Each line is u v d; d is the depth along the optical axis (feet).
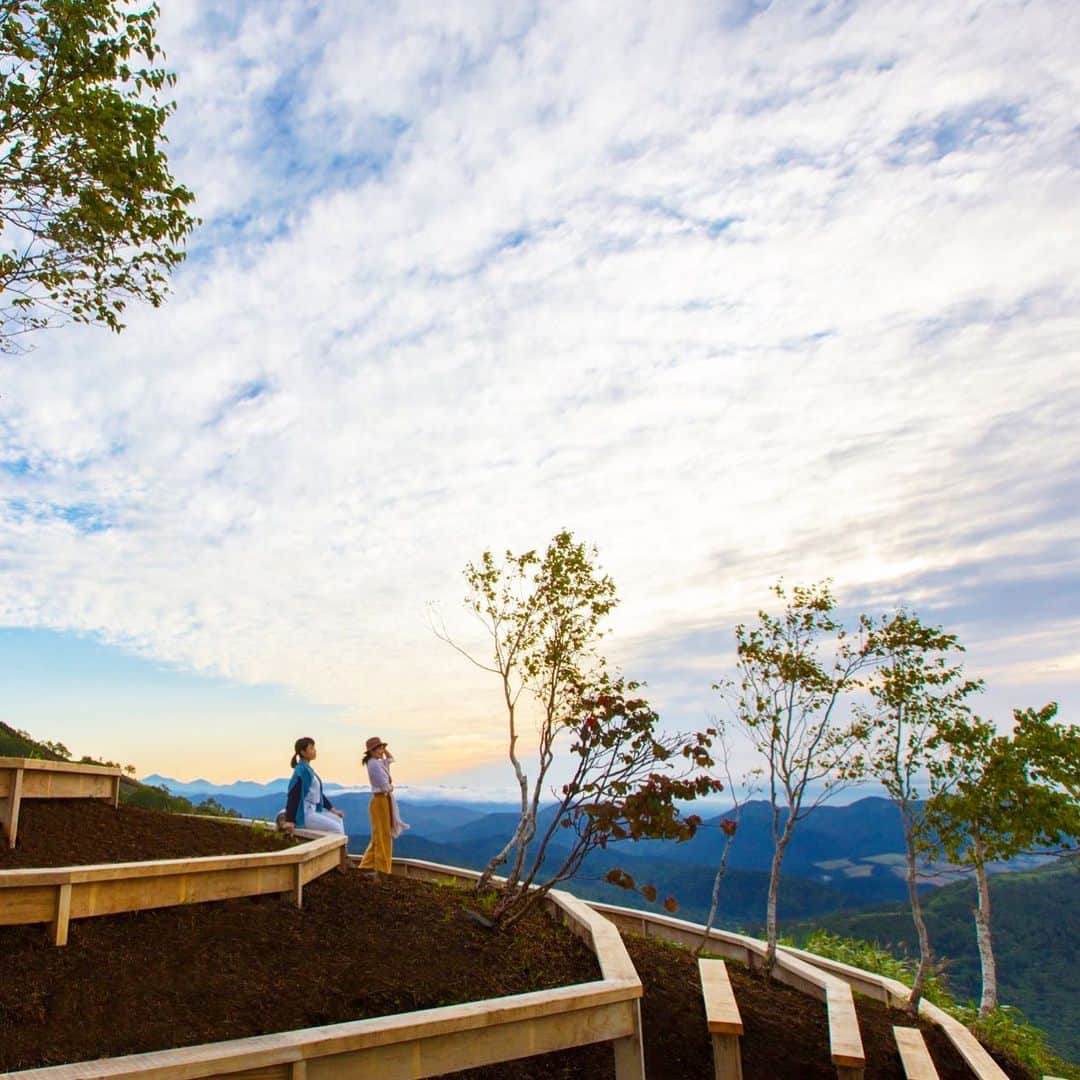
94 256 28.66
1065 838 30.35
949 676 31.35
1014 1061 28.96
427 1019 13.20
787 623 33.86
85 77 27.45
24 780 23.24
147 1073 10.51
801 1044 22.48
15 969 16.26
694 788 23.79
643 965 24.64
